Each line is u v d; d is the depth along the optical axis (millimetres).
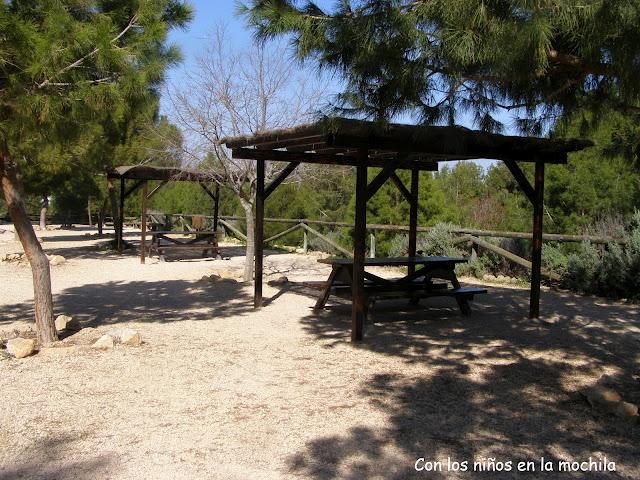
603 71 3883
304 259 14898
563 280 10258
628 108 4828
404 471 3266
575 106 4977
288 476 3191
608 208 14195
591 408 4281
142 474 3195
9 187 5516
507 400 4445
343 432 3789
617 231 10523
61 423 3883
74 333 6379
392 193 15938
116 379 4805
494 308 8398
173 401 4324
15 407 4152
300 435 3732
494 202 21922
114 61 4758
